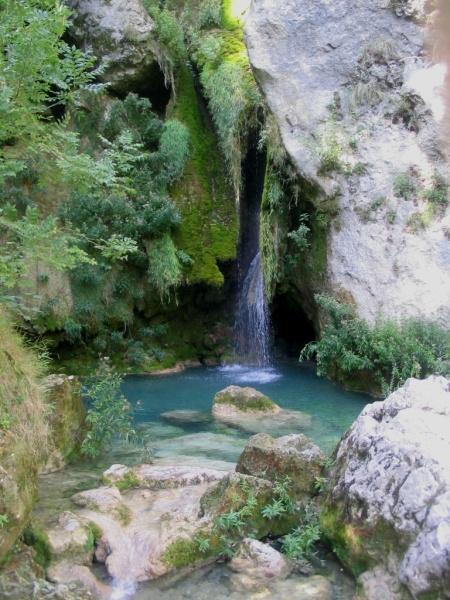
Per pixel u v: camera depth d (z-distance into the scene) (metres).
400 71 10.95
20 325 7.36
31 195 12.51
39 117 4.88
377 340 9.27
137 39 14.39
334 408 8.50
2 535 3.45
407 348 8.84
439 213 10.09
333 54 11.49
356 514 3.83
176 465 5.62
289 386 10.30
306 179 11.00
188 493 4.86
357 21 11.41
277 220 11.94
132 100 14.09
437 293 9.63
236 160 13.30
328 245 11.06
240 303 13.82
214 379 11.37
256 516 4.30
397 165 10.59
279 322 13.46
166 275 12.43
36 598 3.32
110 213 12.55
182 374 12.09
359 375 9.66
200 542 4.05
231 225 13.59
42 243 4.38
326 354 10.12
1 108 4.06
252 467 4.70
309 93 11.45
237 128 13.28
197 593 3.70
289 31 11.80
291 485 4.52
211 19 15.73
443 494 3.39
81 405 6.34
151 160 13.45
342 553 3.91
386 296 10.05
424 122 10.46
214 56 14.46
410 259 10.03
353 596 3.60
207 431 7.27
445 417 4.08
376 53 11.13
